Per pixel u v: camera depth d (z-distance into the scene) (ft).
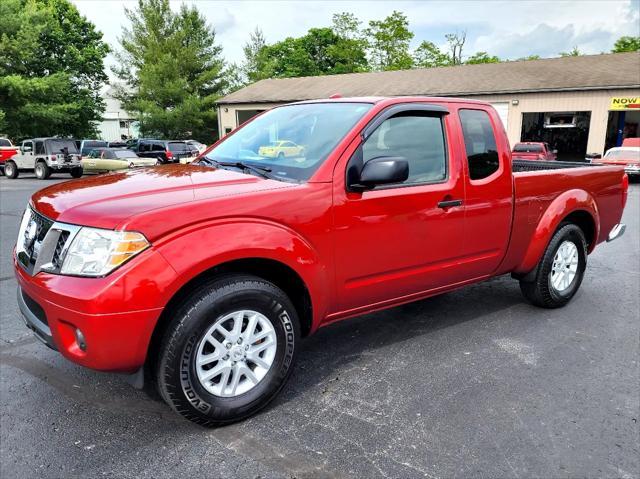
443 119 11.52
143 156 75.15
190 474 7.71
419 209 10.79
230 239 8.23
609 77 75.56
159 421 9.16
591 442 8.59
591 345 12.53
